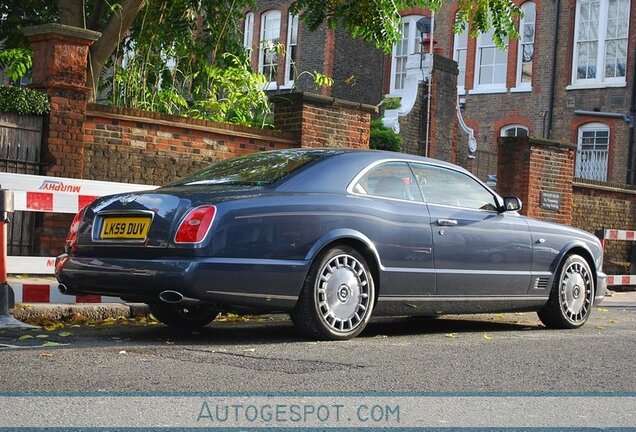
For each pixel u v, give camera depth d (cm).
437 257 720
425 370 531
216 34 1497
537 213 1500
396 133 1995
